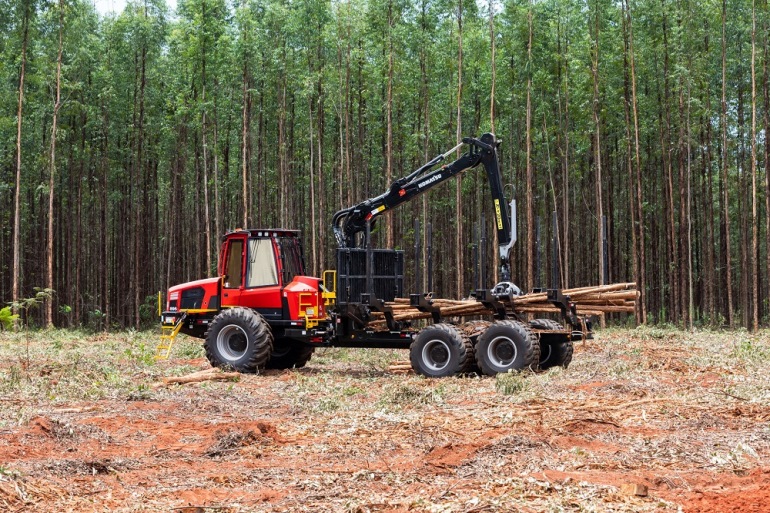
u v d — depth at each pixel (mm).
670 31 34094
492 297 14648
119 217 43219
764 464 6812
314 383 13234
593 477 6457
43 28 32469
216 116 35688
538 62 33562
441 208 40594
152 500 6160
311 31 35000
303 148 41250
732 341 21469
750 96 37625
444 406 10578
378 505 5750
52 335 26297
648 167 39656
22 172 39688
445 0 32562
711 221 34812
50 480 6578
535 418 9266
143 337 25203
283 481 6695
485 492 6012
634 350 17172
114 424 9281
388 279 15359
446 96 37406
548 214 39156
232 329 15141
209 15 34125
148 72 38969
